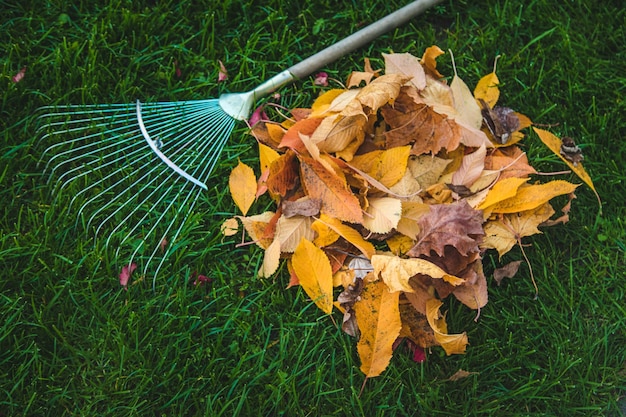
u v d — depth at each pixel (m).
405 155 2.00
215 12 2.36
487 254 2.12
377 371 1.88
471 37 2.39
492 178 2.04
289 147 2.03
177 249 2.08
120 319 1.99
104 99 2.24
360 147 2.12
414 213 1.99
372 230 1.96
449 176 2.07
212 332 2.01
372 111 1.98
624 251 2.15
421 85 2.13
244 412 1.94
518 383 2.01
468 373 1.95
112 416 1.91
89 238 2.08
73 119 2.22
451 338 1.88
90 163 2.15
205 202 2.15
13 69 2.25
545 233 2.15
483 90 2.23
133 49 2.30
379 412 1.94
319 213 1.99
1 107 2.19
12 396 1.91
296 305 2.04
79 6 2.34
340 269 1.99
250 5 2.37
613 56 2.39
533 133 2.28
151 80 2.29
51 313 2.00
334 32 2.38
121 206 2.09
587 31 2.42
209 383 1.96
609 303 2.10
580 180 2.22
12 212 2.10
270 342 2.02
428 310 1.93
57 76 2.23
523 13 2.43
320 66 2.28
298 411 1.95
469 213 1.95
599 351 2.06
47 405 1.91
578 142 2.28
